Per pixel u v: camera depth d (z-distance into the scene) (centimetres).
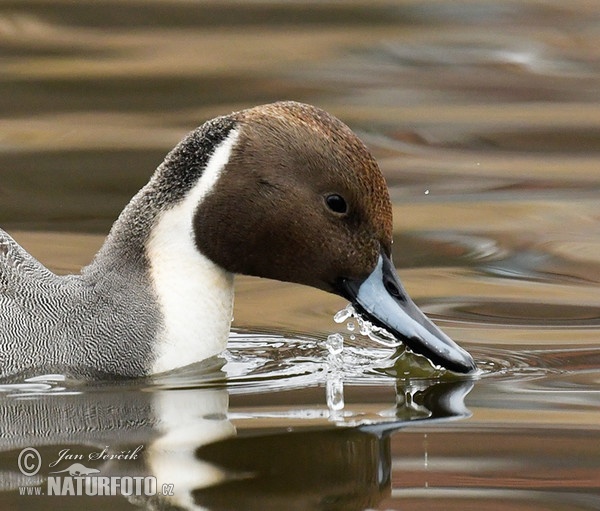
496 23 2319
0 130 1755
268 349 1141
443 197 1573
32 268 1076
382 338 1178
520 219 1502
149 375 1048
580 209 1534
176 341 1051
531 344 1141
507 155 1728
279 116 1019
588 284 1313
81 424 933
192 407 974
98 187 1559
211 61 2077
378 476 826
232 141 1015
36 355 1036
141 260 1050
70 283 1066
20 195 1538
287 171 1009
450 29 2272
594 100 1952
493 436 904
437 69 2070
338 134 1010
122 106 1866
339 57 2117
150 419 945
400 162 1695
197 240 1036
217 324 1066
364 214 1012
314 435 907
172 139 1716
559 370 1070
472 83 2017
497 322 1207
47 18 2291
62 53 2105
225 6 2383
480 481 820
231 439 898
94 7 2355
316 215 1010
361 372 1078
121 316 1044
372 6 2388
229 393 1012
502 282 1320
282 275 1039
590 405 973
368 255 1021
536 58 2125
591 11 2361
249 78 1994
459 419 943
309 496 798
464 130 1809
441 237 1442
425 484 816
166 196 1038
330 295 1308
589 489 805
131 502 789
